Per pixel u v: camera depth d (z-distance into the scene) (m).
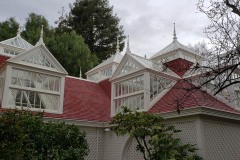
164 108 13.07
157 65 15.61
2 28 36.78
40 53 14.58
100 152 15.12
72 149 9.45
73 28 44.06
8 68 13.21
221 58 7.77
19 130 7.71
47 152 9.16
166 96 14.62
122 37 45.75
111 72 24.28
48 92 14.31
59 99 14.64
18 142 7.46
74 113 15.06
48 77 14.66
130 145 14.09
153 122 10.80
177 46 20.05
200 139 10.86
